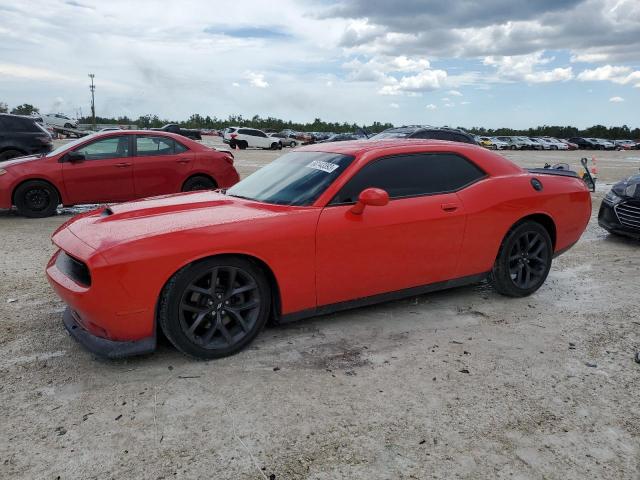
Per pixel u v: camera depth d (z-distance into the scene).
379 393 2.97
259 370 3.22
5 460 2.35
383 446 2.49
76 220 3.72
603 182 17.06
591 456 2.45
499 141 56.75
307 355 3.44
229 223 3.30
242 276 3.37
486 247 4.34
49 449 2.44
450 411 2.80
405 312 4.27
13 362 3.28
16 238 6.73
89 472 2.29
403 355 3.47
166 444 2.48
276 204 3.68
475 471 2.33
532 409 2.84
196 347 3.25
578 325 4.08
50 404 2.81
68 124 51.72
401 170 4.00
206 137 68.50
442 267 4.15
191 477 2.26
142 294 3.03
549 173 5.04
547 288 5.04
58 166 8.16
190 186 8.89
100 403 2.83
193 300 3.23
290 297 3.52
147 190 8.60
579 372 3.29
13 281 4.89
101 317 3.01
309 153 4.36
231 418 2.70
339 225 3.59
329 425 2.65
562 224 4.82
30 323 3.90
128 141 8.51
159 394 2.93
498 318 4.19
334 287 3.67
